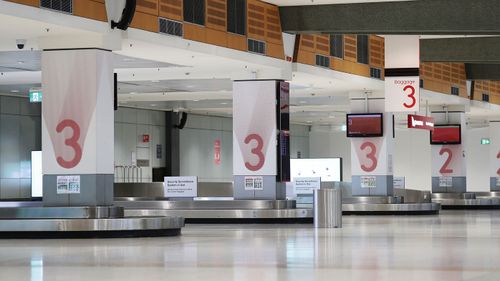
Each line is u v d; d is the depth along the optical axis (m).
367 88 35.16
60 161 21.77
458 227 24.86
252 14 26.94
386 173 36.16
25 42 22.41
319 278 11.02
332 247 16.64
